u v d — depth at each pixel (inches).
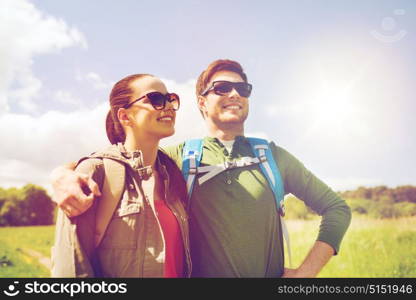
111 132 95.5
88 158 80.5
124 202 76.4
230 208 103.7
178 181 99.9
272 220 107.3
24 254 953.5
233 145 116.4
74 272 68.2
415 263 536.7
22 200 2257.6
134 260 73.9
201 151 114.1
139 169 81.7
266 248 104.4
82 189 72.4
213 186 106.9
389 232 637.3
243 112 120.6
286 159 120.7
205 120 128.1
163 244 77.5
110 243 74.0
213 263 99.8
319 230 113.7
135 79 90.8
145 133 87.9
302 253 652.1
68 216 70.7
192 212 104.7
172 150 118.3
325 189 118.5
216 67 123.0
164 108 88.0
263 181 109.8
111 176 77.5
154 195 87.4
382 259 550.6
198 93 128.9
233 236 101.3
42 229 1606.8
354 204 1233.4
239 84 119.1
